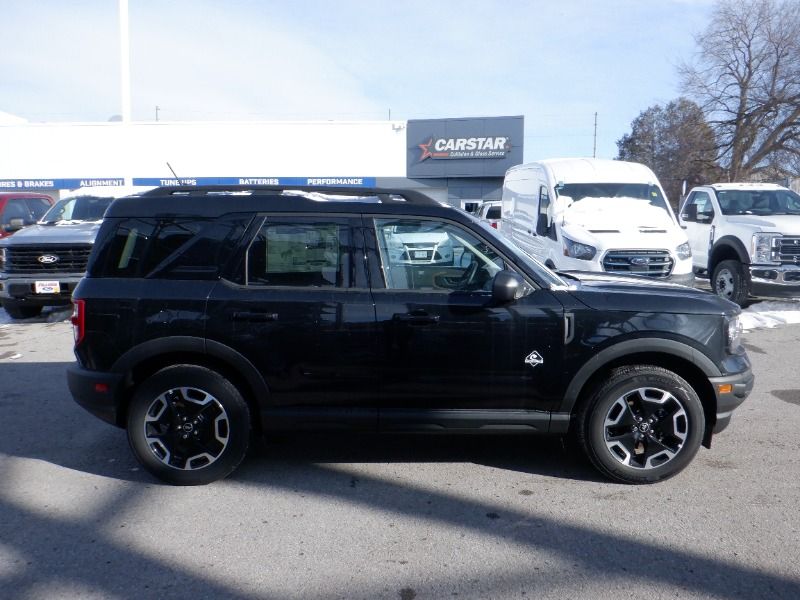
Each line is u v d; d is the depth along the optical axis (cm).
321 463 511
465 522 415
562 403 462
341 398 462
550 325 455
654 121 6631
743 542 388
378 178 3756
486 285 466
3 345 939
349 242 466
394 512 429
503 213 1480
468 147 3716
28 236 1093
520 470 497
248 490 463
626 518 419
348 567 363
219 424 466
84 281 471
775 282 1109
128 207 477
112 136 3684
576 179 1136
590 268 998
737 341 477
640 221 1048
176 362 471
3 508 437
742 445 545
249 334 455
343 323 455
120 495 456
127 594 339
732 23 3450
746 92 3512
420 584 346
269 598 335
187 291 460
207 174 3719
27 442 560
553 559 370
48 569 363
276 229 468
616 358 461
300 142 3722
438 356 456
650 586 343
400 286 464
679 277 1007
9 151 3694
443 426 466
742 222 1169
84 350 464
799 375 760
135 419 463
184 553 379
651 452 465
